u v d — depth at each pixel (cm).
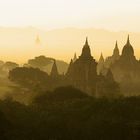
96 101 9044
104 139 6700
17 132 6725
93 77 14138
